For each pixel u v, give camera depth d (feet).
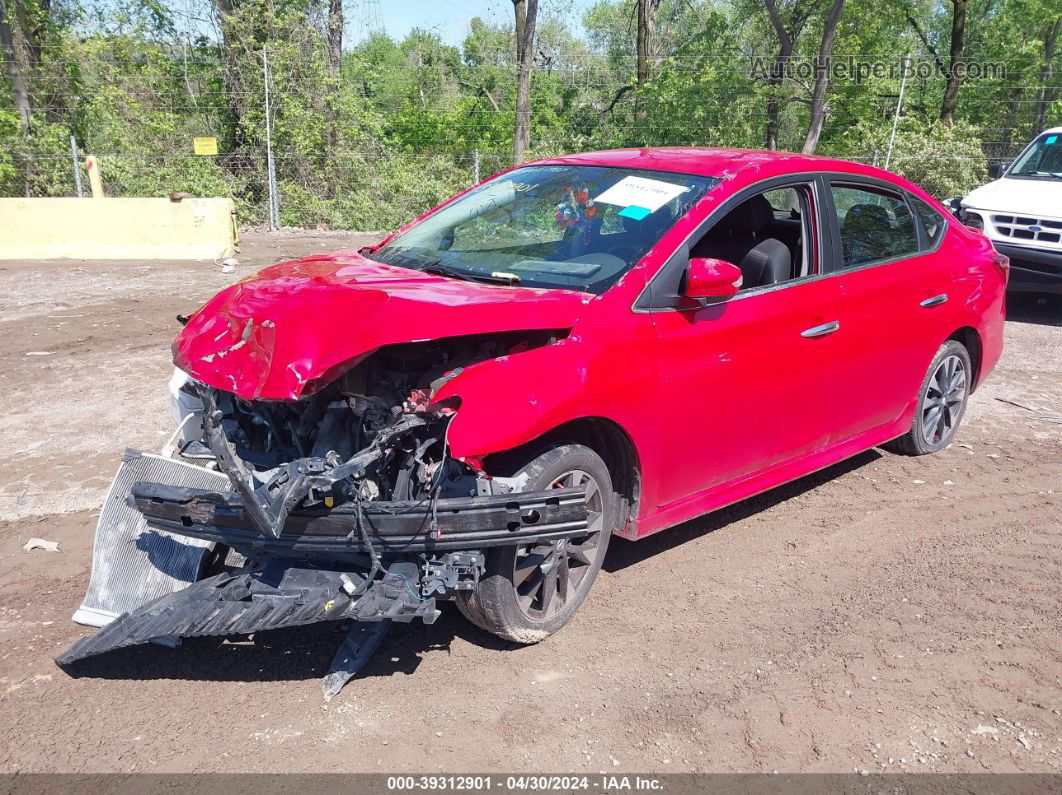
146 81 65.26
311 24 66.44
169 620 10.12
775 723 10.18
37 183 56.34
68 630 11.89
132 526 12.20
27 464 17.56
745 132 68.08
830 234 14.82
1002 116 98.43
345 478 9.68
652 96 68.95
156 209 42.68
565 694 10.68
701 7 99.91
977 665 11.36
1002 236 31.22
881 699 10.65
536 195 14.35
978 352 18.90
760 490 14.49
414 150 85.56
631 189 13.65
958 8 82.94
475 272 12.57
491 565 10.64
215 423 9.73
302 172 61.21
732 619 12.41
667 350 11.97
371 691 10.70
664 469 12.49
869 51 79.61
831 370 14.70
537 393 10.37
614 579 13.51
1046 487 17.35
